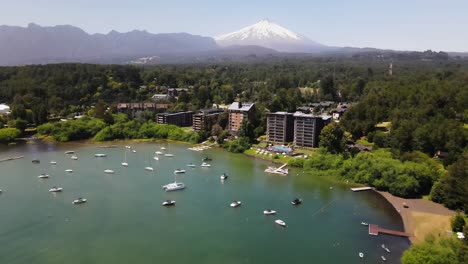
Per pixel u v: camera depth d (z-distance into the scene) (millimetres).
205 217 184500
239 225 176125
